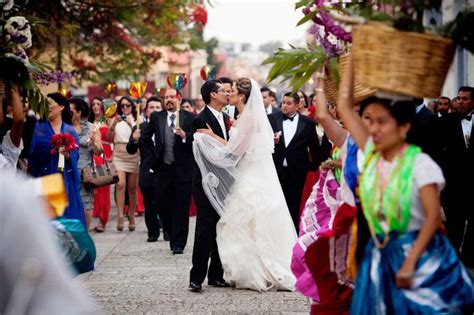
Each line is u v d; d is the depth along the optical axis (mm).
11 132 10039
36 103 10016
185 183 15297
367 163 6148
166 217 16422
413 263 5773
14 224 4895
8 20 9227
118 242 17125
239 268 11797
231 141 11727
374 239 6074
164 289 11883
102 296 11367
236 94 11898
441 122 13211
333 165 9008
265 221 11828
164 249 16000
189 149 15336
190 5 23906
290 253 11914
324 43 6859
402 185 5914
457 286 5875
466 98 13102
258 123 11867
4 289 4949
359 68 5914
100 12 23328
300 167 14609
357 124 6359
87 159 17141
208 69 15625
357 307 6121
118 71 27875
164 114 16297
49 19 19547
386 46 5762
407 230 6000
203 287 12117
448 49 5770
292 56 6906
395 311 5945
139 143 17562
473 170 12953
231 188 11773
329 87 7191
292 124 14688
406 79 5770
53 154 12844
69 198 12898
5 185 4941
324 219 9336
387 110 5961
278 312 10312
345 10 6484
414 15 6129
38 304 4965
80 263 5797
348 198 6812
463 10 6230
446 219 13273
